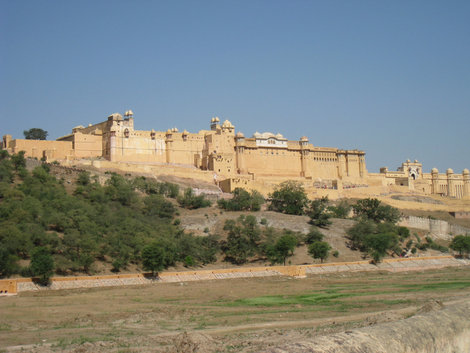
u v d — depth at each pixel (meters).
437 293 89.44
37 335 54.16
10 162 158.88
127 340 50.84
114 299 81.94
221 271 111.88
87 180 161.75
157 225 142.25
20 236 105.00
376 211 186.50
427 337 26.98
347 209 186.75
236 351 41.09
